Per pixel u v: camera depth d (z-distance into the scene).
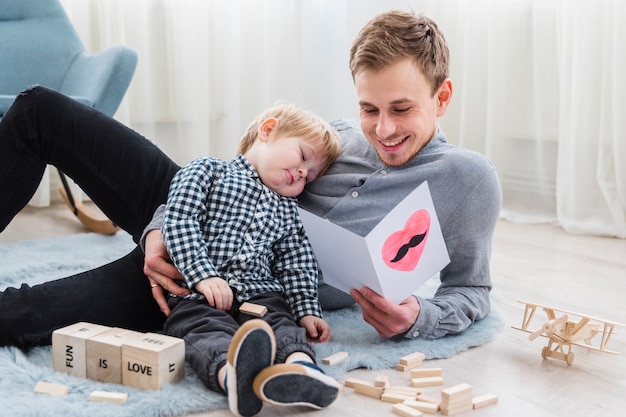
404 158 1.19
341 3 2.81
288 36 2.82
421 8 2.70
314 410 0.91
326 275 1.17
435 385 1.00
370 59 1.12
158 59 2.71
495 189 1.21
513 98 2.46
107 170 1.25
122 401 0.88
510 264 1.79
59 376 0.95
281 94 2.86
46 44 2.21
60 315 1.07
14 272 1.57
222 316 1.01
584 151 2.22
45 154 1.25
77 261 1.71
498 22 2.44
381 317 1.10
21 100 1.23
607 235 2.16
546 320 1.34
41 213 2.40
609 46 2.15
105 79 1.95
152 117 2.69
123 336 0.97
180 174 1.17
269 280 1.15
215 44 2.78
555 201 2.41
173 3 2.64
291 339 0.96
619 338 1.23
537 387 1.01
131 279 1.14
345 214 1.23
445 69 1.18
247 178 1.19
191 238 1.08
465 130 2.62
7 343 1.04
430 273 1.14
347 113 2.86
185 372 0.99
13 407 0.85
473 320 1.22
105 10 2.53
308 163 1.24
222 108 2.82
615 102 2.13
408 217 1.06
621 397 0.98
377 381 0.97
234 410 0.83
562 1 2.26
